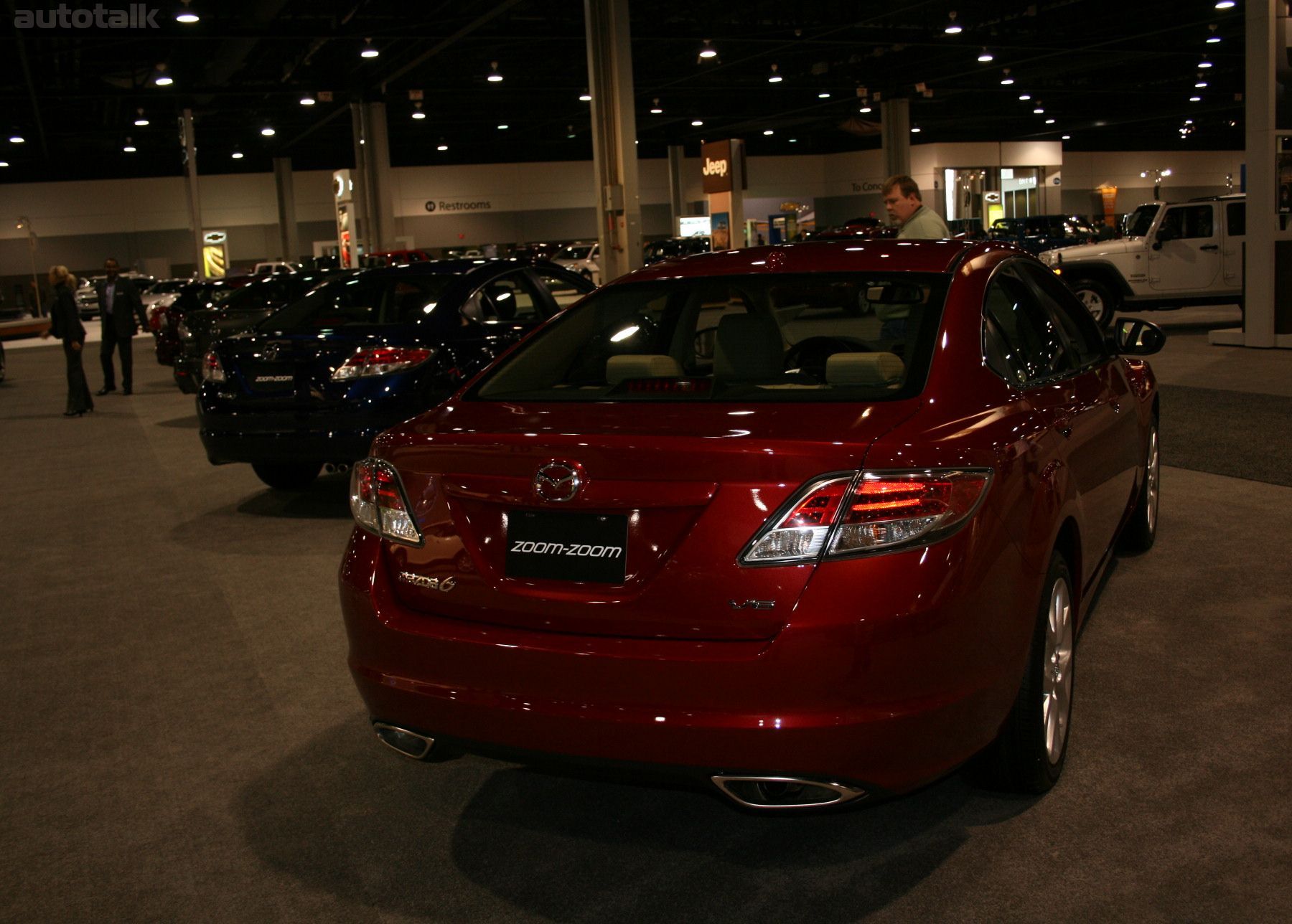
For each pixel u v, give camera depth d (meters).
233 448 6.64
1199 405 9.18
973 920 2.45
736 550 2.32
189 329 12.55
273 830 3.07
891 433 2.42
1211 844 2.71
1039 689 2.79
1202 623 4.26
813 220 48.44
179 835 3.06
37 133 42.53
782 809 2.42
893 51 36.38
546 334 3.43
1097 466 3.55
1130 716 3.47
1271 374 10.84
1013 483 2.58
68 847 3.01
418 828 3.05
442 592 2.62
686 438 2.42
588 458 2.45
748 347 3.04
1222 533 5.47
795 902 2.57
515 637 2.48
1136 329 4.44
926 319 2.92
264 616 5.06
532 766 2.54
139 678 4.34
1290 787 2.98
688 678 2.32
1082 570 3.22
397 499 2.72
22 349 30.22
